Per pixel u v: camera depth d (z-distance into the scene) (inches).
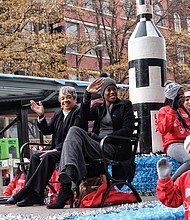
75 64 850.1
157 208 163.9
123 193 195.8
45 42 687.1
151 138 278.7
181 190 119.6
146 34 286.5
